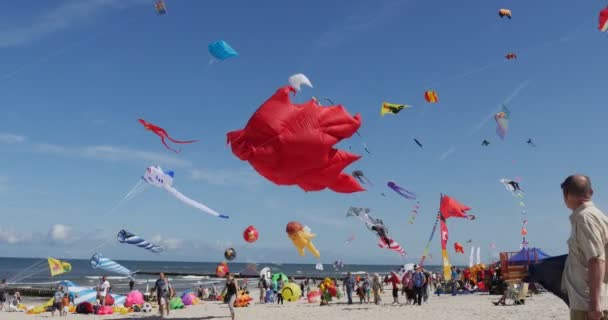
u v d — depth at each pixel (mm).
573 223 2900
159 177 10555
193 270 118188
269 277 26125
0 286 23812
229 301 14391
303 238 13656
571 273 2930
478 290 26219
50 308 20375
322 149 8992
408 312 15906
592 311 2701
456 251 30578
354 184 9633
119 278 73250
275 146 8945
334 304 21078
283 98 9164
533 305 16984
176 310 19906
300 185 9734
